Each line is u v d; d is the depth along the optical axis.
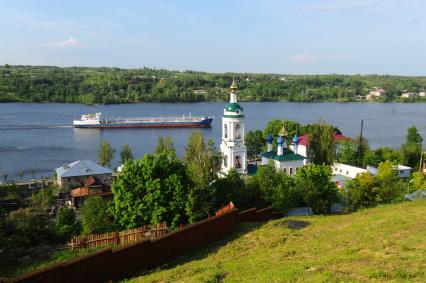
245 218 48.41
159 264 31.95
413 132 139.00
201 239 36.22
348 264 24.41
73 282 26.33
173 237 33.22
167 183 46.91
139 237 38.47
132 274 29.80
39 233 44.22
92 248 36.22
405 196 63.31
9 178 120.38
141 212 46.19
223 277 25.88
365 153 112.62
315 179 59.72
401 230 30.84
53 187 92.00
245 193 58.22
